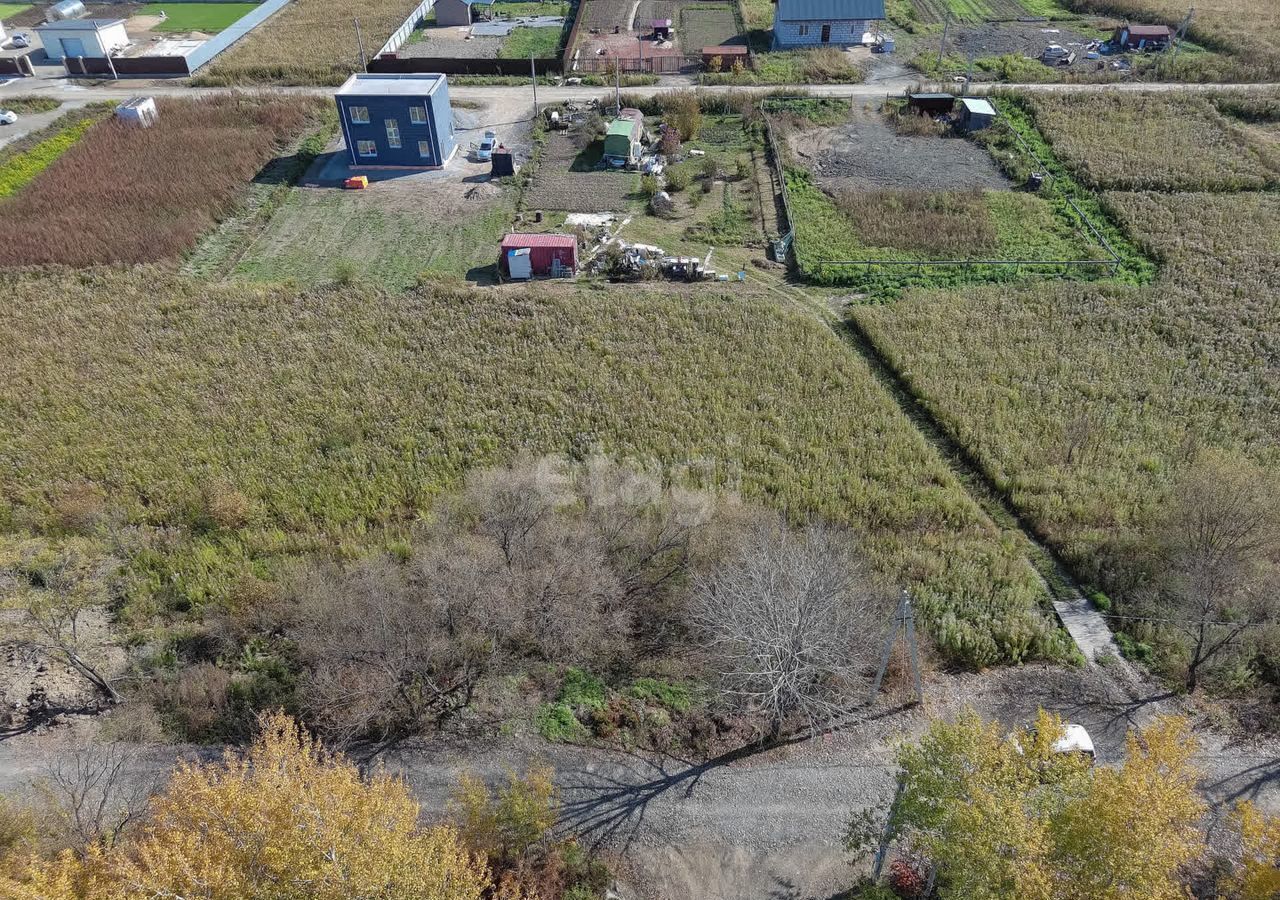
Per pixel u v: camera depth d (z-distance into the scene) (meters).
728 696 28.19
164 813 19.89
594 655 29.88
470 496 34.75
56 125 68.94
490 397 41.78
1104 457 37.50
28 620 31.28
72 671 29.55
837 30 82.25
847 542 32.31
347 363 44.28
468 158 65.38
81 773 26.09
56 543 34.78
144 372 43.88
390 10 93.62
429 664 28.59
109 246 53.72
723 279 51.41
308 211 59.25
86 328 47.03
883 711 28.02
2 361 44.62
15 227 55.50
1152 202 57.03
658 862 24.27
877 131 68.50
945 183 61.00
